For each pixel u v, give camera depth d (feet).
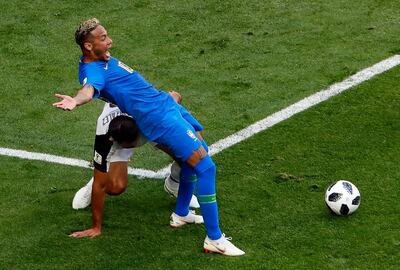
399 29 105.19
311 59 99.04
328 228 64.80
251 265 60.59
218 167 76.18
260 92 92.12
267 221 66.44
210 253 62.34
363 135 80.53
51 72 100.32
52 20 114.32
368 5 112.47
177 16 113.60
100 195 64.54
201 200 61.36
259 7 114.42
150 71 98.94
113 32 109.81
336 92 90.38
